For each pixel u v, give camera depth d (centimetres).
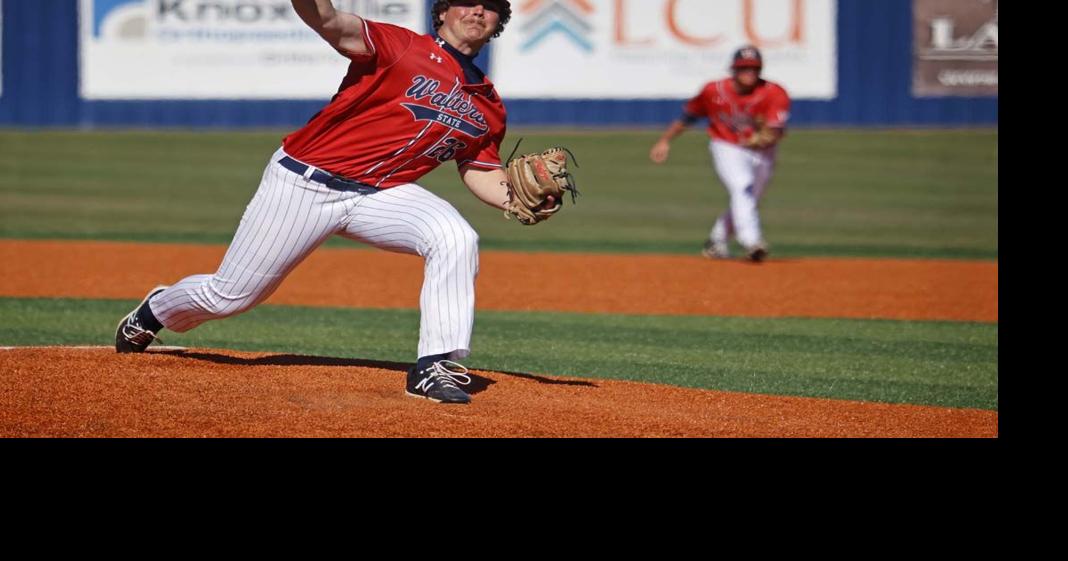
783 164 6125
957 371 2064
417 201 1571
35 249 3506
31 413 1429
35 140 6506
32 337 2200
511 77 6756
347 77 1527
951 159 6119
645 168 6078
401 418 1457
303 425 1414
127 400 1501
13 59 6831
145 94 6819
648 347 2280
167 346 1977
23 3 6788
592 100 6750
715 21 6638
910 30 6662
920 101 6750
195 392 1555
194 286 1672
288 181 1560
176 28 6756
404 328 2450
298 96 6756
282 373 1703
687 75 6688
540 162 1552
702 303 2834
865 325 2559
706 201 5250
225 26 6744
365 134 1534
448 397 1541
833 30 6669
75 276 3033
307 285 3022
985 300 2880
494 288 3033
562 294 2948
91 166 5769
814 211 4969
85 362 1711
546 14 6694
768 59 6688
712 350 2255
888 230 4444
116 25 6769
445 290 1547
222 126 6819
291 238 1588
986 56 6681
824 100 6744
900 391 1888
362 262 3469
